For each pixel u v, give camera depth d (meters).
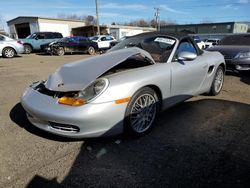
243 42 7.60
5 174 2.32
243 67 6.61
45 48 16.22
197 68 3.84
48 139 2.97
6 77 7.00
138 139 2.98
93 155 2.63
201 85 4.15
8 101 4.53
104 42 19.92
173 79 3.32
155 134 3.12
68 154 2.65
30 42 16.94
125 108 2.72
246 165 2.46
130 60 3.20
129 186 2.16
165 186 2.15
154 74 3.03
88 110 2.50
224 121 3.54
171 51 3.54
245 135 3.10
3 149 2.77
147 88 2.96
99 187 2.15
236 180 2.23
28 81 6.42
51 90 2.77
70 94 2.64
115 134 2.77
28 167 2.43
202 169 2.39
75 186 2.16
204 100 4.52
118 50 3.67
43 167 2.43
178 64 3.47
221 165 2.45
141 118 3.00
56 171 2.37
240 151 2.72
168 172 2.34
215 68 4.46
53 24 29.77
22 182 2.21
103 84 2.64
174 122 3.49
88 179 2.25
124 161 2.52
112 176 2.29
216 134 3.12
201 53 4.27
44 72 7.97
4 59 12.59
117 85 2.67
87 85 2.64
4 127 3.33
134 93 2.79
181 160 2.54
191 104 4.28
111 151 2.71
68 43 16.28
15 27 31.42
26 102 2.91
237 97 4.75
